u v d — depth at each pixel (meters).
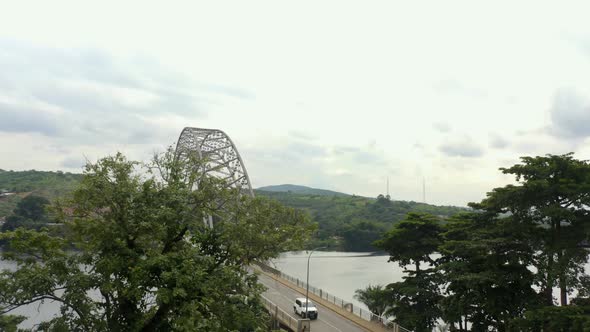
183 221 19.94
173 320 17.95
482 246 29.95
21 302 16.33
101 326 16.69
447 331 41.69
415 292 38.00
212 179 21.88
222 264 21.50
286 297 52.88
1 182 139.25
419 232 42.06
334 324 40.78
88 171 18.98
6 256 17.38
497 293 30.19
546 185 27.44
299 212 27.72
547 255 28.69
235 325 19.09
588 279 26.70
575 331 22.95
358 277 107.94
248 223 22.94
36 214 81.75
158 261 16.81
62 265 16.92
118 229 17.92
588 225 26.22
